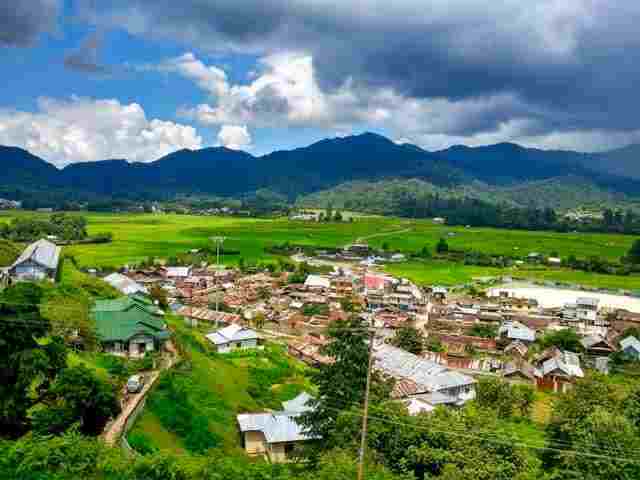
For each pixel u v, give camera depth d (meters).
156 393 58.22
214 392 66.94
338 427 42.75
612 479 40.00
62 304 72.94
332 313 139.00
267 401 75.75
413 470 40.03
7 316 41.06
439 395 79.62
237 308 142.62
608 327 150.00
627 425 45.16
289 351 110.38
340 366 46.28
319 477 36.75
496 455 39.88
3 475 34.28
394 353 97.88
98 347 69.25
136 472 35.62
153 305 107.88
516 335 130.25
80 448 36.56
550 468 45.16
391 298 166.00
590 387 58.09
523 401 74.00
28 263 106.06
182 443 52.03
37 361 40.12
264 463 39.38
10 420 39.78
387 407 45.22
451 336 126.81
